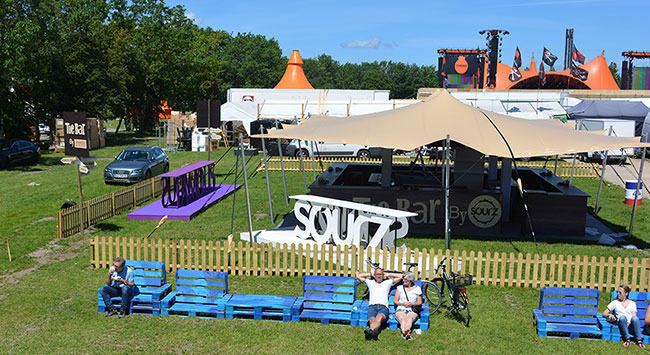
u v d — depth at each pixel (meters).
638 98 42.62
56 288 10.80
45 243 14.16
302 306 9.43
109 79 47.78
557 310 8.98
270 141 35.59
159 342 8.41
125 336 8.61
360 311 9.03
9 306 9.81
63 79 45.41
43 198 20.72
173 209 17.98
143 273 9.90
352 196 15.91
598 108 38.19
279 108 39.00
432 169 20.05
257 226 16.09
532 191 15.32
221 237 14.88
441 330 8.93
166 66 62.78
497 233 15.46
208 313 9.39
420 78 157.50
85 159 15.30
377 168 20.38
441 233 15.42
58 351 8.06
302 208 13.88
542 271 10.98
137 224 16.42
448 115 15.39
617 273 10.75
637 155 36.91
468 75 51.00
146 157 25.02
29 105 43.88
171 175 17.89
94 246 12.15
